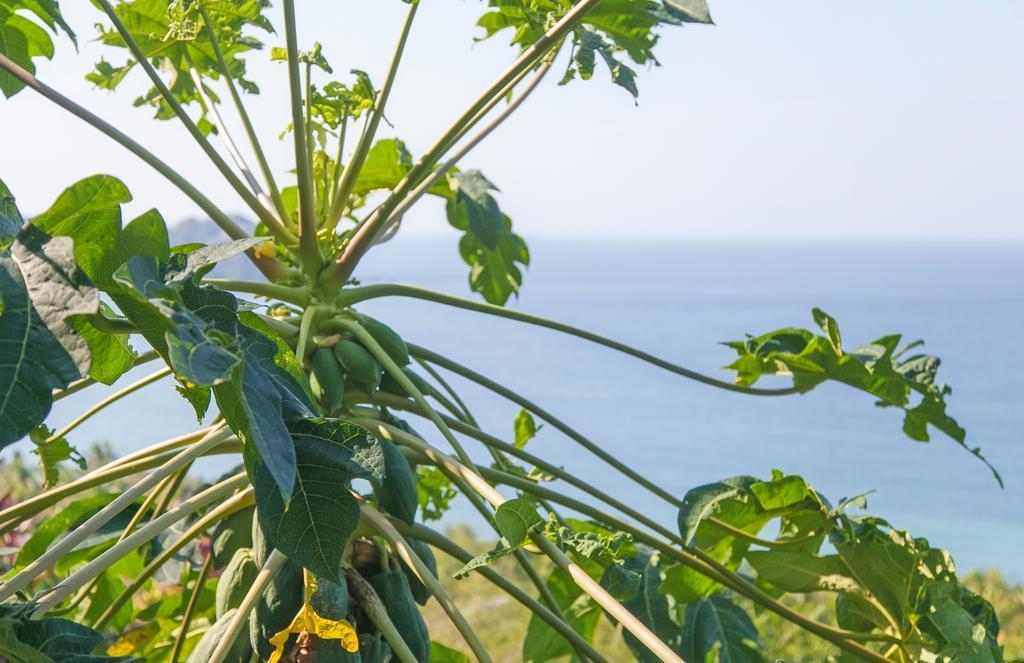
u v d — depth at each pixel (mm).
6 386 1234
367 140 2312
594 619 2652
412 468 2244
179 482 2287
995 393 63750
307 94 2283
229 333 1392
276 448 1234
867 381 2467
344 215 2676
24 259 1314
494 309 2309
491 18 2855
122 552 1563
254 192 2514
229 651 1860
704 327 107500
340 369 2131
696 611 2555
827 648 6219
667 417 50906
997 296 171250
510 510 1596
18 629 1440
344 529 1390
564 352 82375
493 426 47062
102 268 1579
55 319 1269
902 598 2240
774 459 39438
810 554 2287
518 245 3221
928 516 30391
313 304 2174
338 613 1719
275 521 1389
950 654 2145
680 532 2119
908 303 154875
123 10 2744
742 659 2516
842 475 37000
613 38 2635
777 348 2539
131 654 2611
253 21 2551
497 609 8742
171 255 1480
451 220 3141
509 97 2648
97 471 1857
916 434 2559
